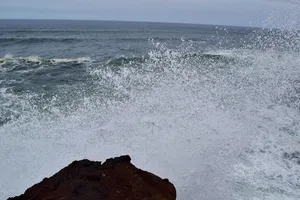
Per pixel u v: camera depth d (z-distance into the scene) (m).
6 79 11.34
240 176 4.34
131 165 2.89
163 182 2.84
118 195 2.44
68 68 13.70
